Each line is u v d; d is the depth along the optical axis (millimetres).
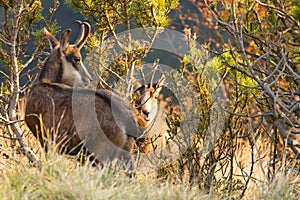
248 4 27625
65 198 20984
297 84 29219
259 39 27516
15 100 29406
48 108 26734
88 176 22234
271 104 26688
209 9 26359
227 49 28875
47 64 30266
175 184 24531
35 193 21219
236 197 25750
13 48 29656
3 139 30766
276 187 23875
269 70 27406
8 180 21438
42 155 23625
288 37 29453
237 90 28156
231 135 27422
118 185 22984
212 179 26016
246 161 31016
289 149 30984
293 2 27938
